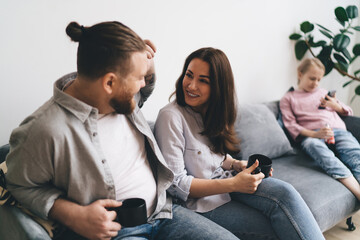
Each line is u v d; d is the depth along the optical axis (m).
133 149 0.91
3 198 0.75
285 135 1.79
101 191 0.79
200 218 0.97
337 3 2.44
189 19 1.61
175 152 1.03
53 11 1.16
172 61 1.62
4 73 1.10
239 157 1.57
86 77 0.72
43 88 1.22
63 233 0.86
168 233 0.93
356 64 2.72
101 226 0.71
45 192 0.74
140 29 1.43
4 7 1.04
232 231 1.03
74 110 0.73
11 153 0.71
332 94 1.91
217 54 1.05
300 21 2.22
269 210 1.03
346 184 1.42
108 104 0.80
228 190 1.01
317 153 1.59
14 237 0.74
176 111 1.10
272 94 2.28
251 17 1.90
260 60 2.08
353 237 1.52
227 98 1.10
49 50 1.19
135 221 0.76
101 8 1.28
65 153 0.72
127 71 0.72
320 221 1.23
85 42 0.69
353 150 1.62
